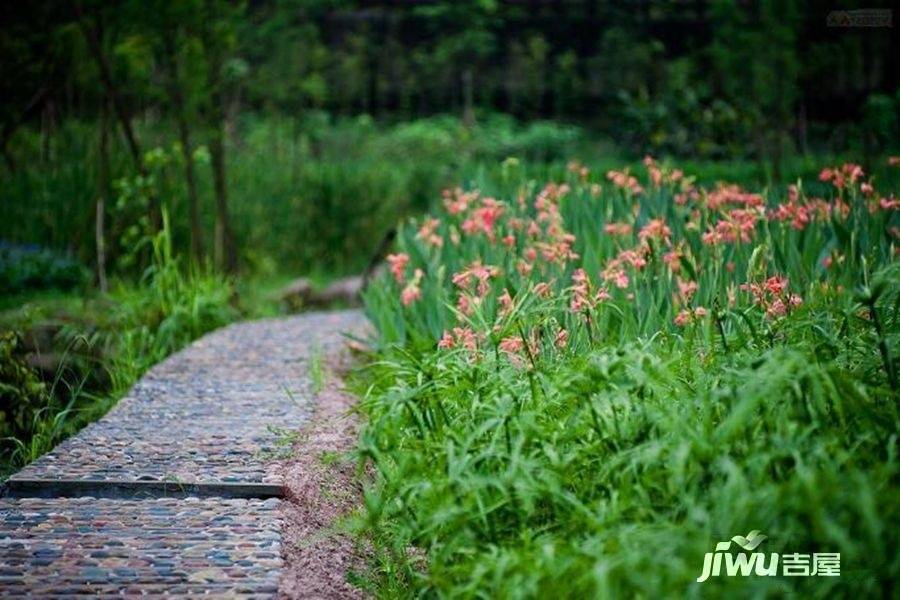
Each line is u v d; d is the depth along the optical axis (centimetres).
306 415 686
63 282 1156
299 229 1555
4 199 1283
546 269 703
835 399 407
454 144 2030
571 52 2314
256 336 987
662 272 624
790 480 401
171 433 643
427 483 455
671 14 2388
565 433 462
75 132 1388
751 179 1473
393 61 2373
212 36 1277
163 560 461
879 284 454
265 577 446
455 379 517
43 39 1342
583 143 2128
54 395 795
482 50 2344
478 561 420
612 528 400
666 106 2055
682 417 435
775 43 1648
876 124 1622
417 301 787
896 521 365
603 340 582
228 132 1708
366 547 521
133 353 875
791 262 662
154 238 1072
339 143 1956
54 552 469
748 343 528
